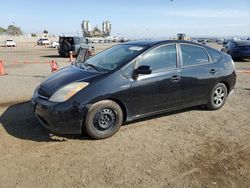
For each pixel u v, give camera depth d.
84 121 4.59
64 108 4.41
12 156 4.14
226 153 4.32
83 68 5.31
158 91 5.21
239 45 17.30
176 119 5.80
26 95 7.76
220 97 6.44
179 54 5.62
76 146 4.50
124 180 3.55
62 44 23.59
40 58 22.31
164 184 3.48
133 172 3.74
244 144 4.66
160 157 4.17
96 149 4.40
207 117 5.96
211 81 6.06
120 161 4.03
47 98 4.62
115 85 4.71
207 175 3.70
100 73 4.81
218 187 3.44
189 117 5.94
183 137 4.91
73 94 4.49
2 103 6.89
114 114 4.82
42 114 4.59
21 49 39.59
